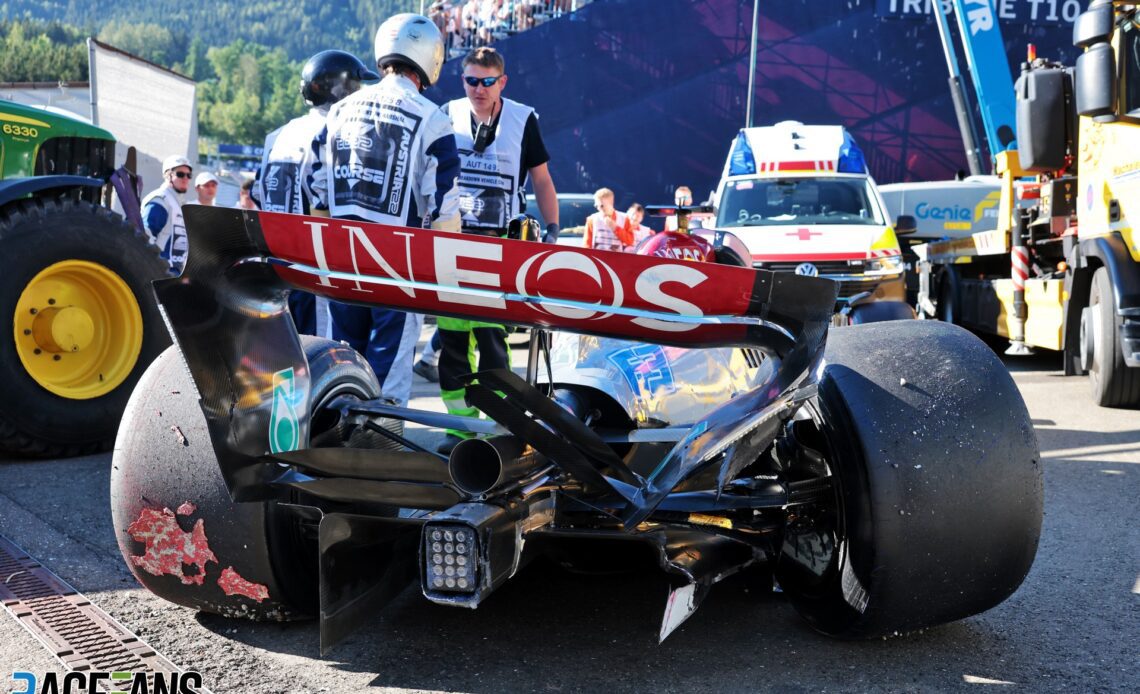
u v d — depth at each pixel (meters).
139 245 5.98
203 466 2.81
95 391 5.80
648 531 2.63
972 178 18.62
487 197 5.65
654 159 25.12
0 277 5.34
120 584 3.39
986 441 2.66
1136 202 6.91
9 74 187.00
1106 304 7.25
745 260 4.96
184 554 2.84
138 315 5.98
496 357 4.52
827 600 2.81
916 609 2.66
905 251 14.37
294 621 3.05
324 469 2.71
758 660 2.77
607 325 2.46
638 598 3.25
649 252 4.48
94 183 5.89
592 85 24.89
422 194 4.62
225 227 2.42
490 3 25.03
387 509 3.11
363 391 3.37
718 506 2.82
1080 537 4.03
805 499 2.74
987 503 2.63
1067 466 5.40
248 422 2.66
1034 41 23.39
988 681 2.65
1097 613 3.16
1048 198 8.75
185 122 20.53
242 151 87.62
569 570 3.07
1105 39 6.80
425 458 2.70
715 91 24.81
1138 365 6.81
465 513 2.34
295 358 2.81
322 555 2.53
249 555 2.79
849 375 2.71
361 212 4.52
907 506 2.55
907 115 24.67
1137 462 5.47
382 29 4.62
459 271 2.39
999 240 10.12
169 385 2.94
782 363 2.47
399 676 2.69
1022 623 3.07
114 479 2.92
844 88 24.70
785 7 24.44
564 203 15.45
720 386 3.67
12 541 3.88
